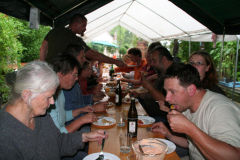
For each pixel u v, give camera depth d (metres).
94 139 1.37
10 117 0.89
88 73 3.13
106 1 3.53
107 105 2.36
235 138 0.95
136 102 2.65
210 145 0.92
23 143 0.90
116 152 1.26
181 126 0.98
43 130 1.08
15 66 5.29
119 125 1.75
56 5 3.00
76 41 2.83
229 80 3.93
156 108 2.72
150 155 0.93
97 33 7.82
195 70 1.18
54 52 2.74
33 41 8.30
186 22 4.38
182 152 1.79
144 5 4.78
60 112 1.74
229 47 4.09
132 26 7.54
